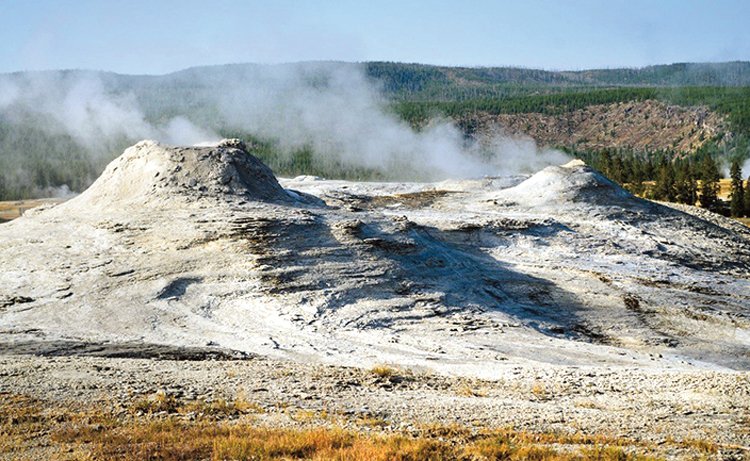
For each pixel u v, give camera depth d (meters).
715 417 19.56
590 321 43.59
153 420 18.08
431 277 44.81
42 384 21.28
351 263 42.72
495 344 34.50
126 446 15.77
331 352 31.20
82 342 30.92
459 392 23.38
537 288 49.09
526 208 69.44
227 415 18.77
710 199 122.75
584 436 17.06
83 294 37.91
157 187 50.88
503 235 59.97
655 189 130.62
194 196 49.91
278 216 46.19
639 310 46.03
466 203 72.69
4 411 18.28
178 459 14.92
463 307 41.19
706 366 34.09
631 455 14.95
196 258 41.41
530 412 19.95
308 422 18.06
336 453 14.91
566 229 62.72
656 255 59.78
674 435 17.44
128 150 55.81
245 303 37.59
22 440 16.23
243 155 56.19
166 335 33.34
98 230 45.31
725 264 60.22
